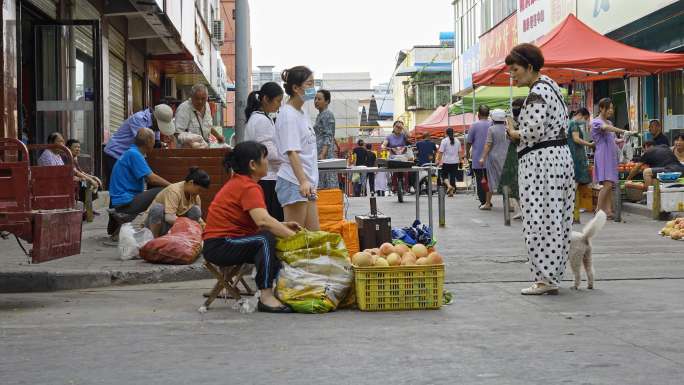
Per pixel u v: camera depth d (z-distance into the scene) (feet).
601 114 45.52
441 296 20.90
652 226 42.52
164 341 17.19
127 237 29.35
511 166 43.47
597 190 49.26
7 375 14.29
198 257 29.60
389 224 27.14
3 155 36.55
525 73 23.40
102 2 58.18
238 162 21.21
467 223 45.37
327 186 38.11
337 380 13.69
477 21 127.75
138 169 34.14
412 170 31.89
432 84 211.20
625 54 52.90
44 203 22.54
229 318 19.99
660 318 19.27
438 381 13.52
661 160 49.60
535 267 23.18
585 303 21.54
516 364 14.67
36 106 46.03
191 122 38.88
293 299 20.72
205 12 103.45
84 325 19.20
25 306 22.38
